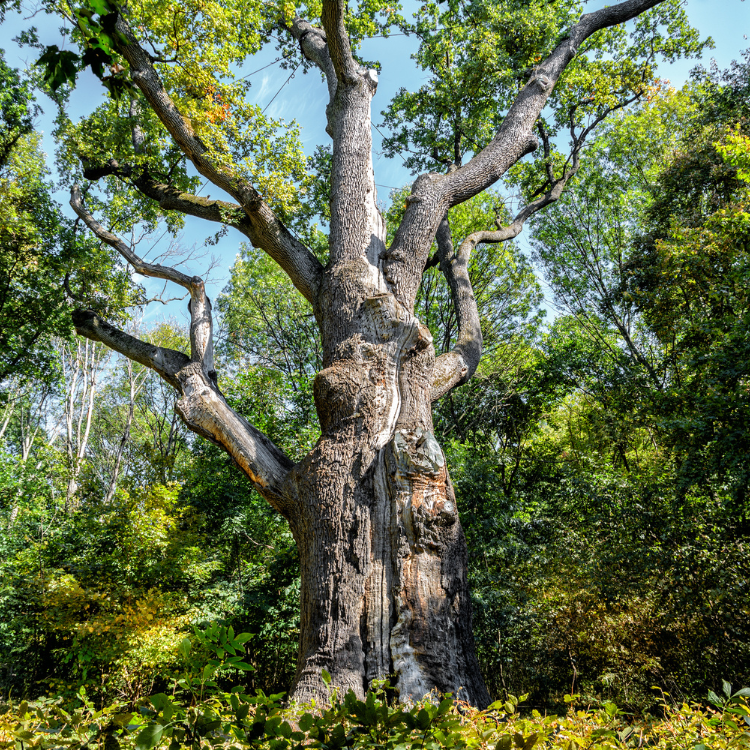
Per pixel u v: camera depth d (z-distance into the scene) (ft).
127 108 30.19
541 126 40.14
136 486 35.78
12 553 37.55
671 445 29.50
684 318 42.34
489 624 31.30
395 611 14.03
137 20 23.12
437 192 22.25
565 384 60.44
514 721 7.02
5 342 40.86
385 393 17.10
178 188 28.78
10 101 38.37
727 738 6.59
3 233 38.09
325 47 29.86
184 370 20.99
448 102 35.60
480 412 58.13
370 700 5.76
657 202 49.83
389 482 15.62
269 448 18.80
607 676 23.40
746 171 35.14
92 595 27.17
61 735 5.92
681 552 23.45
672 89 57.62
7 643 29.99
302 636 14.82
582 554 28.91
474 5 33.01
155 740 4.82
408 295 20.20
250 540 40.57
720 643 21.48
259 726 5.38
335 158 22.75
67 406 74.18
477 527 34.71
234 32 24.48
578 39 28.40
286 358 64.13
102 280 39.45
